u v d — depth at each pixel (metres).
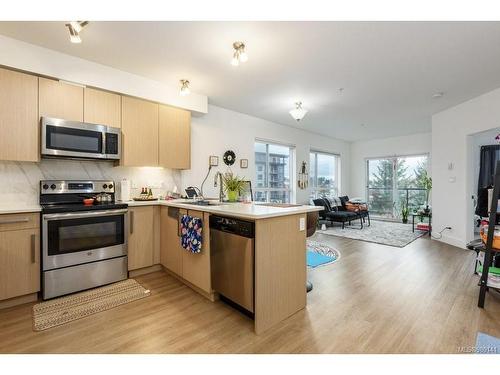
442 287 2.59
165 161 3.37
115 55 2.60
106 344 1.68
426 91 3.62
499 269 2.37
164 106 3.37
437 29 2.14
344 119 5.25
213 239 2.23
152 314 2.07
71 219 2.44
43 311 2.11
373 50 2.49
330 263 3.39
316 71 2.97
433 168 4.82
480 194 2.94
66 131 2.56
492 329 1.83
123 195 3.15
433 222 4.85
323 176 7.29
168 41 2.34
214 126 4.34
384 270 3.11
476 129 3.90
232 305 2.23
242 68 2.89
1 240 2.12
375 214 7.70
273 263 1.92
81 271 2.50
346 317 2.02
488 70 2.95
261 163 5.44
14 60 2.31
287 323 1.94
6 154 2.28
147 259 3.00
